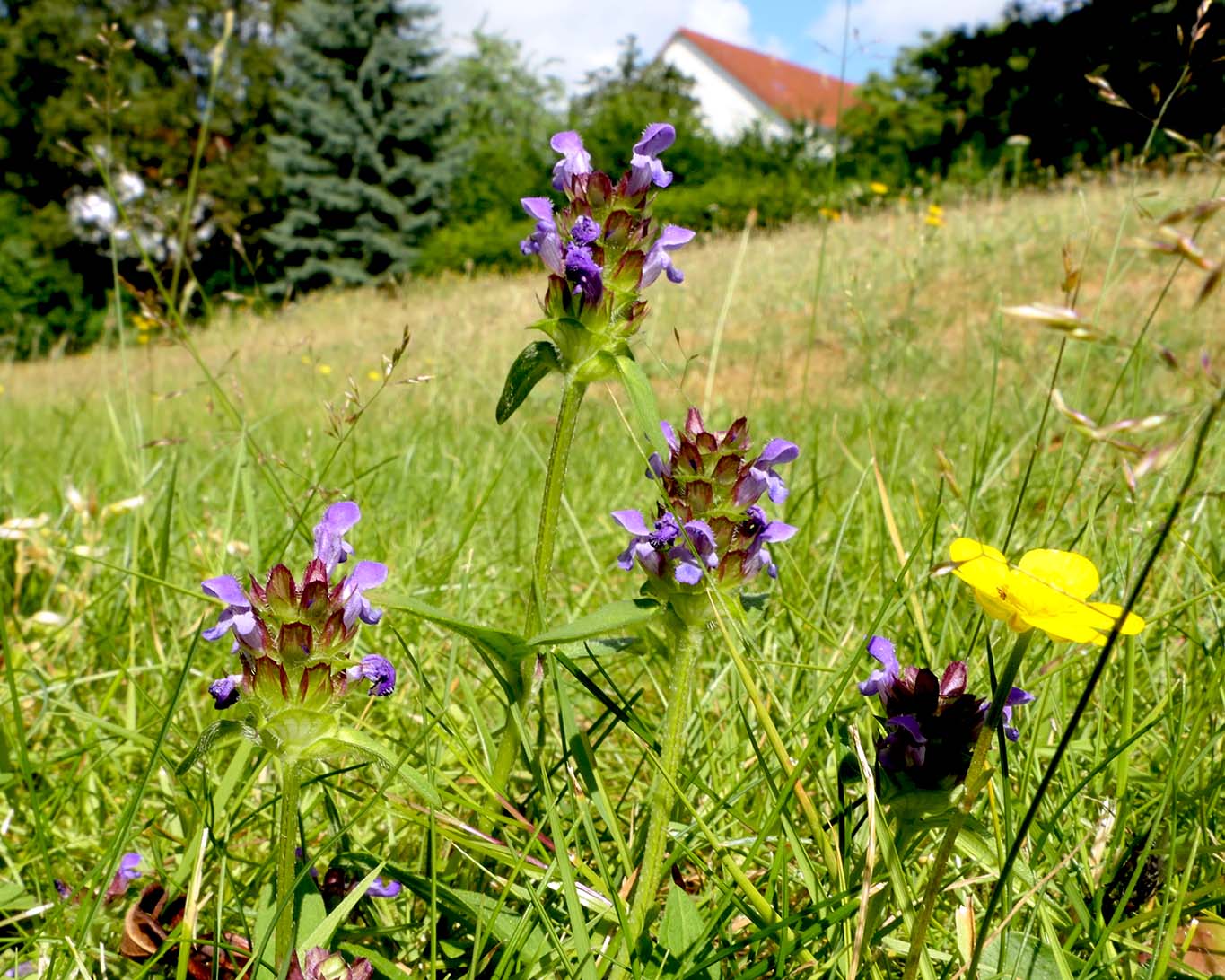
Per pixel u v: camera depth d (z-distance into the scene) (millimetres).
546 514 2059
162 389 11188
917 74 30875
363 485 4828
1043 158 22859
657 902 2105
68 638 3297
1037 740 2273
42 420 11406
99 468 5340
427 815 1929
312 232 35125
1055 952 1622
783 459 1961
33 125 36812
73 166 34219
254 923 1896
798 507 3664
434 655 3172
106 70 3566
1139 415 4539
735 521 1911
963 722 1607
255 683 1520
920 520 3445
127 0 35312
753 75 62125
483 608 3592
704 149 38469
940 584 2836
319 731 1538
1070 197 17016
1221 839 2059
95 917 1931
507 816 2074
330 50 35875
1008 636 2488
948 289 11125
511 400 2078
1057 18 24016
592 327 2008
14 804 2430
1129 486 1094
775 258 16141
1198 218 989
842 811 1840
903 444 4914
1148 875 1867
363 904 2012
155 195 4547
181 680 1706
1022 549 2805
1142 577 1172
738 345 10984
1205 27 2523
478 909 1690
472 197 39688
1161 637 2816
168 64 34812
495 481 3172
